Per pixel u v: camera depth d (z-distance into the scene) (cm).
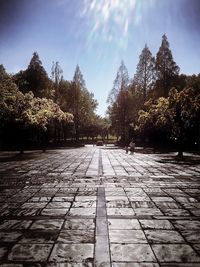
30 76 4750
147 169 1444
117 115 5181
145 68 4722
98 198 768
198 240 459
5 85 2717
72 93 5428
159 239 463
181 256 398
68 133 6531
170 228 518
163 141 3578
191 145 3394
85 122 5994
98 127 7456
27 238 467
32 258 393
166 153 2850
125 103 5078
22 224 542
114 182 1034
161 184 988
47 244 441
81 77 5472
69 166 1605
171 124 2264
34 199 759
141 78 4747
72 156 2453
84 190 883
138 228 518
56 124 4384
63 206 681
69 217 588
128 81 5200
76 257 396
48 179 1110
